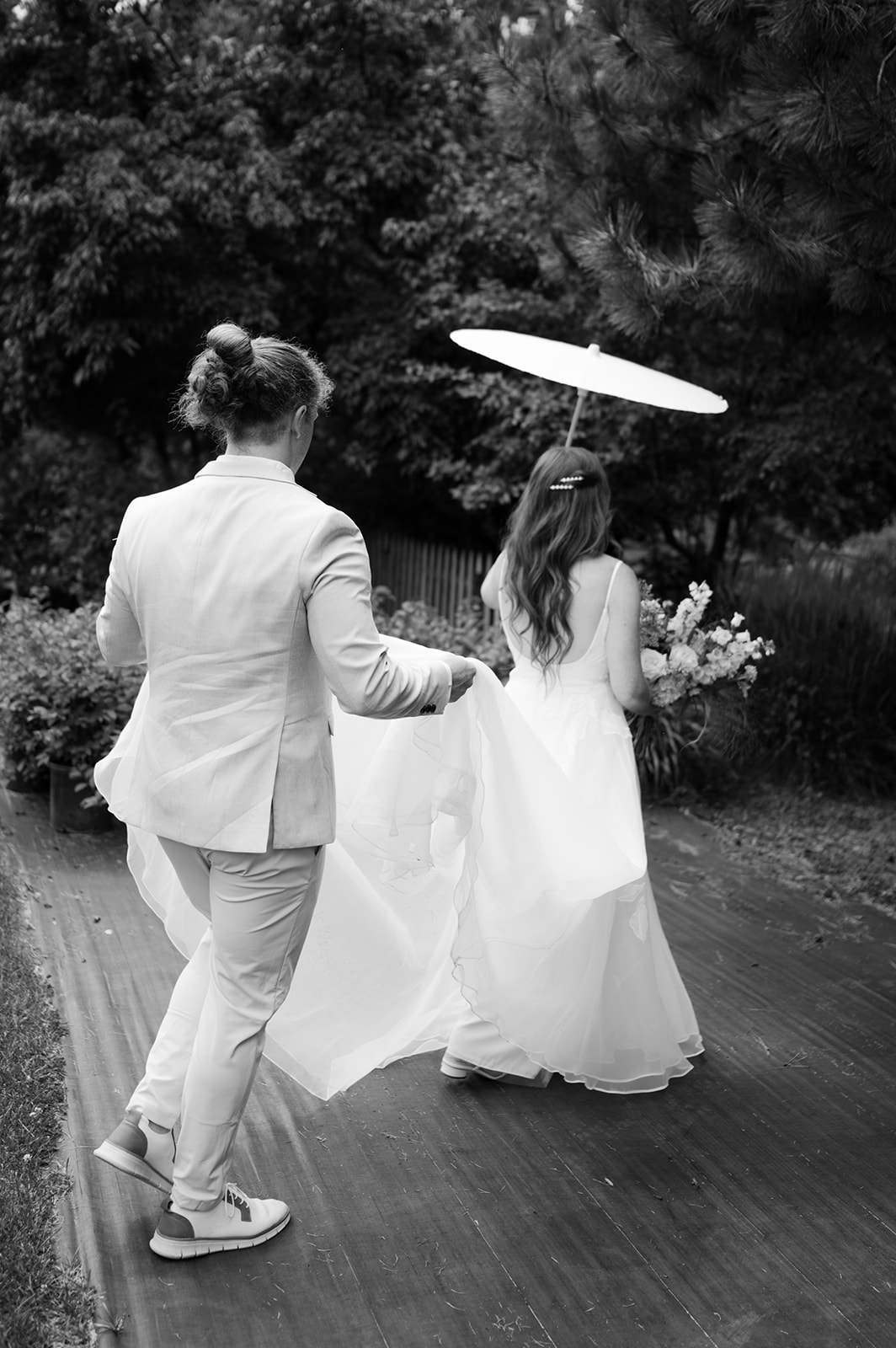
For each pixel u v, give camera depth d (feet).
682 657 11.09
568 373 11.87
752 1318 7.96
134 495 40.06
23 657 18.81
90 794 17.25
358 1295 8.00
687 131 16.88
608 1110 10.57
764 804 20.66
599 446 29.43
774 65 13.08
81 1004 12.09
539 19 18.99
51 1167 9.20
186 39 33.86
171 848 7.95
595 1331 7.77
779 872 17.47
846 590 24.58
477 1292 8.09
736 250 14.43
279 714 7.50
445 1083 10.89
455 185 33.40
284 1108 10.37
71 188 31.27
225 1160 8.16
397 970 10.25
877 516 32.12
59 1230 8.44
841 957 14.42
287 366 7.61
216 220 32.24
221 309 33.83
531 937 9.75
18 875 15.60
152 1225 8.58
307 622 7.45
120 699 17.70
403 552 35.60
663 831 19.17
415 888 10.28
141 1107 8.36
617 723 10.76
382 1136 9.99
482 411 31.37
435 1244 8.58
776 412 26.99
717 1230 8.89
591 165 18.31
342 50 33.53
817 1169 9.75
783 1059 11.71
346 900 9.87
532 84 18.15
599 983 10.19
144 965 13.11
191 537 7.53
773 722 21.67
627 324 16.90
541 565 10.32
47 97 32.24
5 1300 7.63
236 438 7.71
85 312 33.17
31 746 17.81
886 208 13.37
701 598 11.55
